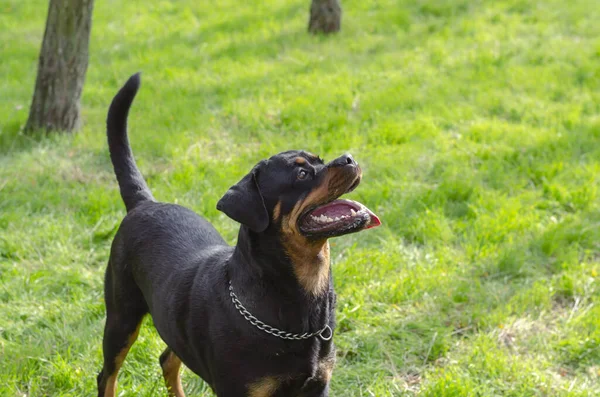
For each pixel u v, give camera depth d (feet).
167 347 13.84
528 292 16.58
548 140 23.67
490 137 24.29
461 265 17.83
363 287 16.92
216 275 11.39
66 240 18.81
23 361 14.48
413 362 14.87
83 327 15.58
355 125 25.40
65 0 23.95
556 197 20.74
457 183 20.97
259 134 25.08
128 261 12.98
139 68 32.73
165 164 22.97
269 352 10.77
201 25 40.09
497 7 39.73
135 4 45.16
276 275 10.67
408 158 22.77
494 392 13.93
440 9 39.52
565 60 31.58
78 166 22.76
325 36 36.32
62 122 25.09
